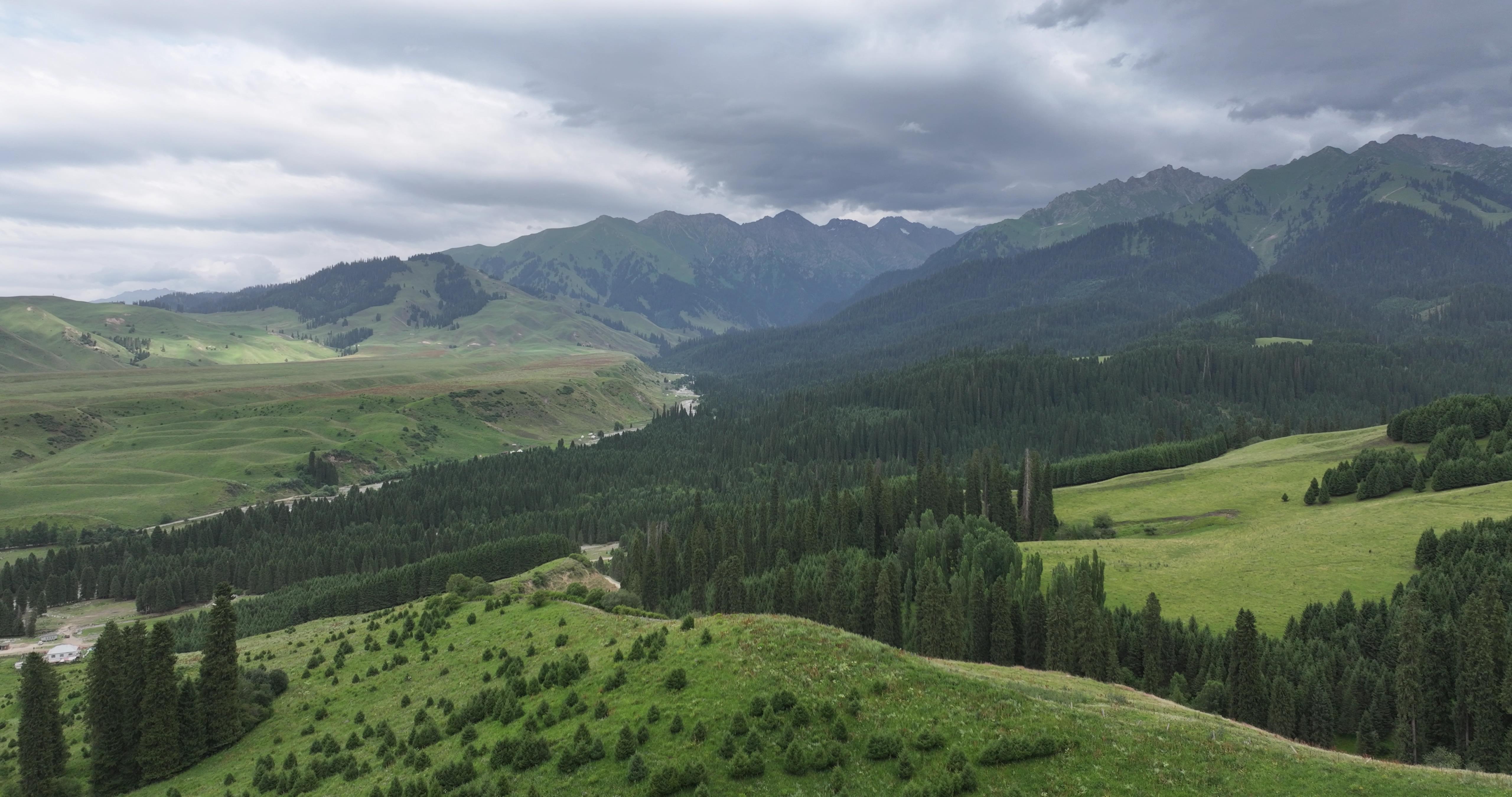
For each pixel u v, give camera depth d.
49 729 74.94
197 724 77.19
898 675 56.44
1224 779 45.25
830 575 125.06
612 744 53.69
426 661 85.31
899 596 116.75
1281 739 52.97
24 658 144.88
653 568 153.00
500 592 112.94
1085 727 50.66
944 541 145.00
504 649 80.50
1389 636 89.75
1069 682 72.00
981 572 120.62
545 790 51.03
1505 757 71.88
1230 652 93.00
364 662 90.19
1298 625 101.25
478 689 72.25
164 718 75.12
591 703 59.72
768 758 49.84
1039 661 105.06
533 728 59.34
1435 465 154.62
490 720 64.19
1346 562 123.25
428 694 75.88
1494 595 79.62
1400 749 77.81
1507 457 145.88
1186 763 46.84
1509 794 42.72
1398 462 158.88
